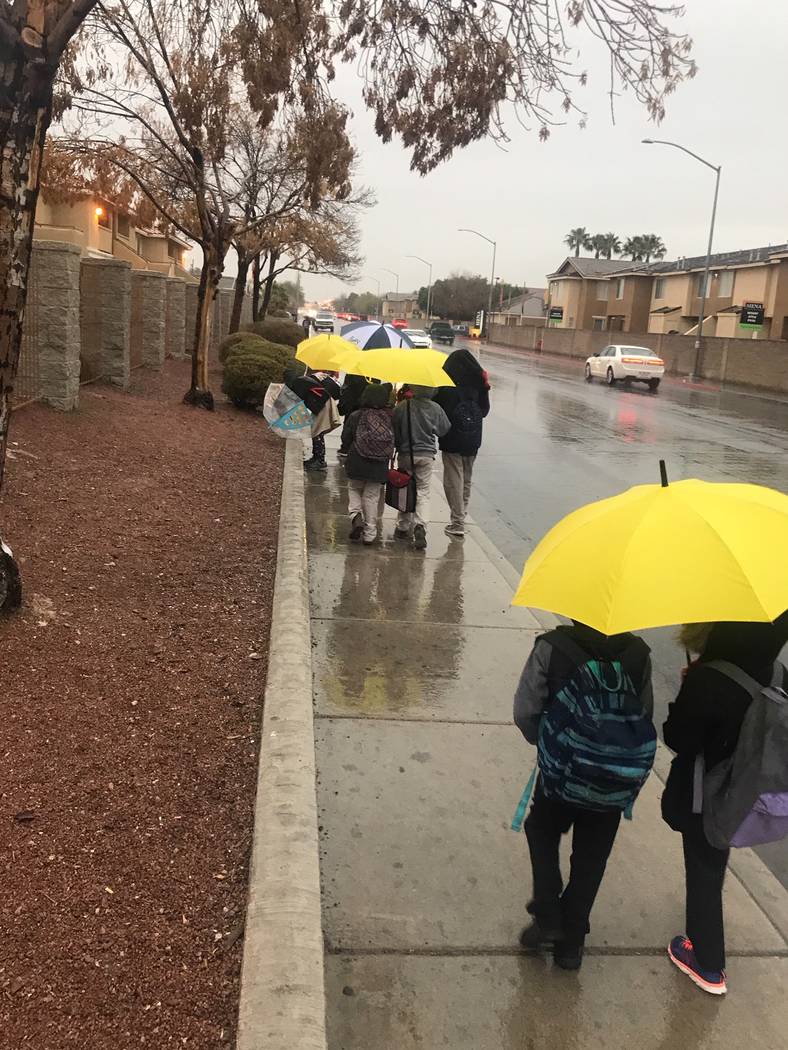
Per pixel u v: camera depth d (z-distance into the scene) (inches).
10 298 157.9
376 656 212.4
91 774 135.6
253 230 844.0
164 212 542.6
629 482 492.7
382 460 299.9
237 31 313.1
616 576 90.2
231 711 163.5
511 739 174.9
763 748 95.5
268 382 603.2
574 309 2593.5
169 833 125.3
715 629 102.9
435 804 150.5
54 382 413.1
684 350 1640.0
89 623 190.2
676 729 102.7
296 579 233.5
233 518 306.2
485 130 308.8
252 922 106.3
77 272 423.2
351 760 163.5
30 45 146.2
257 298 1299.2
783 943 122.0
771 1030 106.5
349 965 112.7
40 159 157.1
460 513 326.3
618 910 126.5
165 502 308.7
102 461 346.6
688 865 111.4
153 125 655.1
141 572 230.8
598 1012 107.6
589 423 793.6
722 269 1883.6
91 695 159.9
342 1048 100.1
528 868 134.6
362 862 133.7
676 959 115.2
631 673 104.1
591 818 108.1
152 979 99.0
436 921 121.6
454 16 291.6
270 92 318.3
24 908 106.1
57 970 98.0
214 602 219.0
